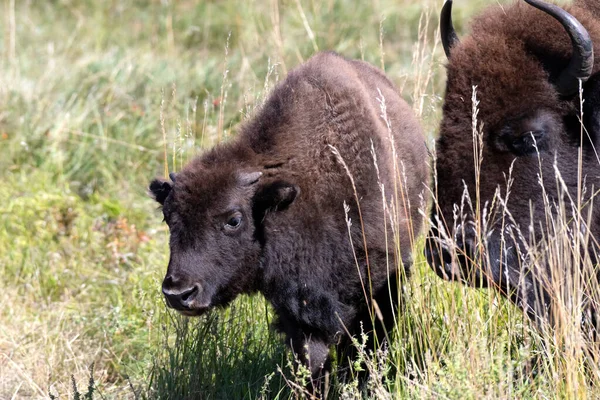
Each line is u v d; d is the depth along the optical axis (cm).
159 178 2169
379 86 2378
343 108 2097
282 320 2134
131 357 2334
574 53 1723
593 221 1814
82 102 3731
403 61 4275
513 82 1784
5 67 4134
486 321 1917
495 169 1792
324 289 2073
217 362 2116
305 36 4356
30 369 2341
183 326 2156
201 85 3769
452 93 1839
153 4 5428
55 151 3447
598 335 1778
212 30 4956
